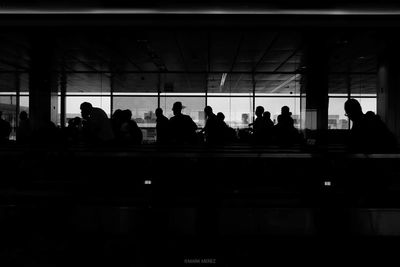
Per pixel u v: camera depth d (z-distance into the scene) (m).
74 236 6.09
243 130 10.45
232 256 5.48
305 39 11.11
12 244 5.84
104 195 6.60
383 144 6.19
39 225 6.11
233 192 6.55
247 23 7.87
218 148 7.34
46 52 13.64
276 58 14.41
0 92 20.80
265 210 6.14
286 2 7.69
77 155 6.45
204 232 6.07
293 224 6.08
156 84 21.47
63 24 7.97
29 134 11.69
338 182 6.54
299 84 19.36
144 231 6.10
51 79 19.09
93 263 5.36
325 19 7.75
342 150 6.53
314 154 6.25
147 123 19.25
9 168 6.92
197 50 13.02
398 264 5.33
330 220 6.09
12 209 6.14
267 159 6.69
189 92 20.56
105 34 10.55
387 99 14.42
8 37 11.18
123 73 18.20
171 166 6.74
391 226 6.04
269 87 21.94
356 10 7.64
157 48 12.68
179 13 7.91
